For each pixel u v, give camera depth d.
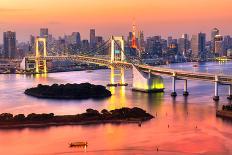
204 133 164.75
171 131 168.38
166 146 148.00
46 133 167.88
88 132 168.88
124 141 154.75
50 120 184.38
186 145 149.12
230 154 139.38
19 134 166.62
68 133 167.62
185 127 174.62
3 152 143.25
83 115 190.12
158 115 199.00
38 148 147.50
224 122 182.62
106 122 186.25
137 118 189.62
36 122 182.12
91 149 145.50
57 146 149.75
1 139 159.50
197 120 187.00
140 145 149.50
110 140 156.50
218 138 157.62
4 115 188.62
